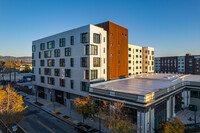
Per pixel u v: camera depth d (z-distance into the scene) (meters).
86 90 32.00
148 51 71.50
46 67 44.44
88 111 23.66
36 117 29.81
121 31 45.25
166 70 113.31
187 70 101.25
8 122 21.77
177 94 32.06
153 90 24.86
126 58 48.34
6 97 24.69
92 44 32.25
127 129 17.80
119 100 22.17
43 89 46.28
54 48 41.28
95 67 33.28
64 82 37.72
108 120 19.50
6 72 120.00
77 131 23.47
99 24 42.28
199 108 33.44
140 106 19.66
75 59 34.69
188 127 21.02
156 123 22.81
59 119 28.88
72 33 35.53
